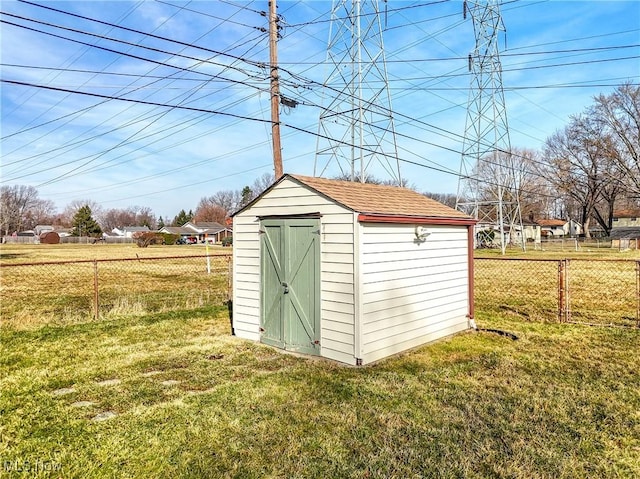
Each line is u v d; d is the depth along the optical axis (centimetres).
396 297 591
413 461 310
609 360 547
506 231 3656
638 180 3472
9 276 1706
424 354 590
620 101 3400
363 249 537
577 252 2831
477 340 667
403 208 631
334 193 582
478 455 317
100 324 773
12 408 405
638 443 335
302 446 332
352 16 1411
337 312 553
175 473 296
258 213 661
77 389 456
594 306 941
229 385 462
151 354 588
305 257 592
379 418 379
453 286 714
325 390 446
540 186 4741
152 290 1292
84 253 3241
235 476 293
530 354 581
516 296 1088
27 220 7888
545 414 386
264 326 647
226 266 2133
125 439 343
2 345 630
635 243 3203
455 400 418
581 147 3859
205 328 749
